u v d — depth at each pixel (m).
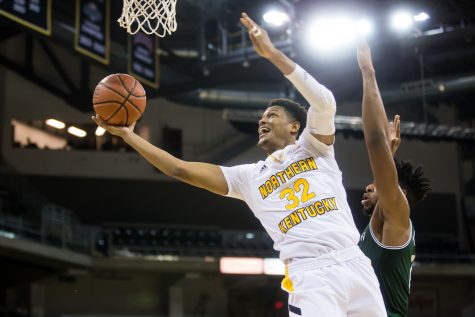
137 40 17.80
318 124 3.74
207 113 27.44
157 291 25.50
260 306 26.31
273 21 19.61
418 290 26.81
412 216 28.05
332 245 3.66
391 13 18.72
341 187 3.85
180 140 27.02
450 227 28.25
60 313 24.44
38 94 25.33
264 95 26.14
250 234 26.78
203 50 21.86
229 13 20.00
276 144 4.03
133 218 26.19
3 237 19.19
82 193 25.80
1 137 24.81
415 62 21.97
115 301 25.12
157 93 21.53
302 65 20.80
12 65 23.80
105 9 16.39
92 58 15.96
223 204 27.33
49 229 22.06
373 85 3.97
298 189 3.78
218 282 26.41
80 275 24.77
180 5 19.56
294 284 3.66
